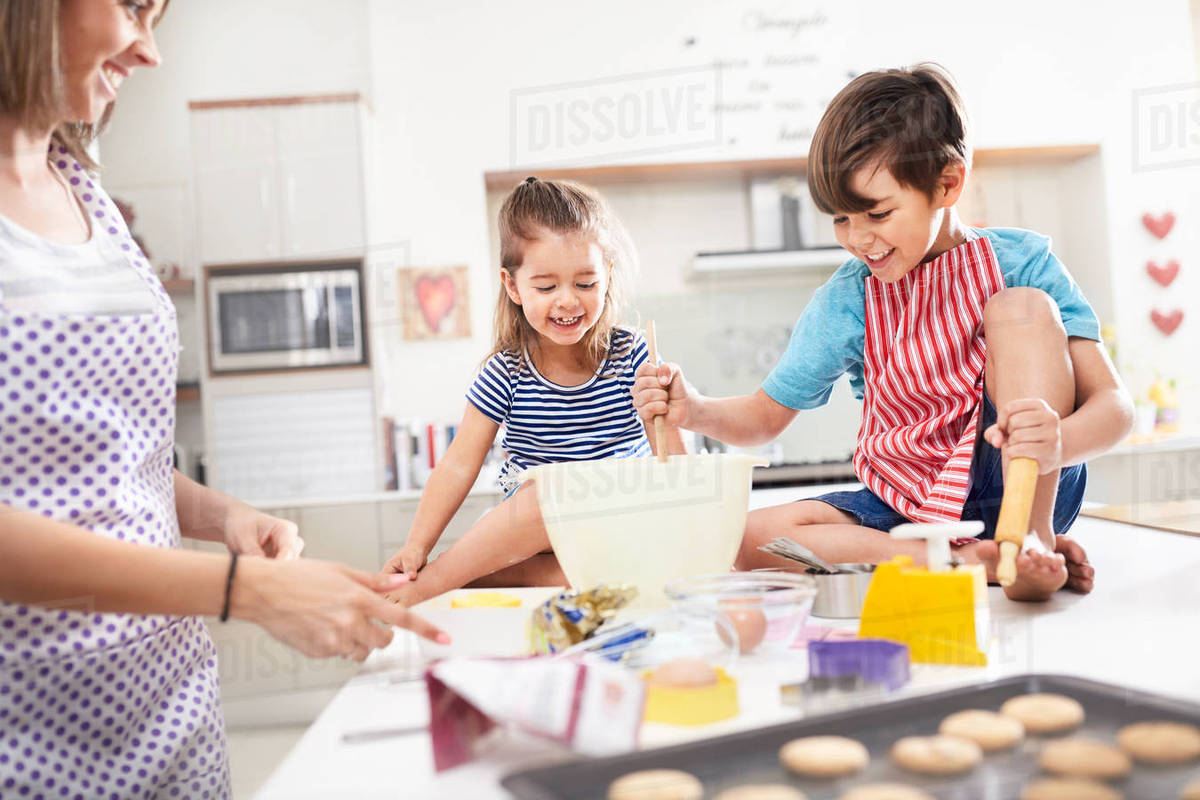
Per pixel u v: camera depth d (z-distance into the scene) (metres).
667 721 0.51
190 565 0.57
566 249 0.84
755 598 0.64
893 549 0.84
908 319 0.87
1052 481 0.78
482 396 0.87
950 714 0.49
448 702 0.48
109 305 0.70
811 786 0.43
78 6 0.60
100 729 0.67
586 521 0.74
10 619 0.63
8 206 0.69
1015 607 0.75
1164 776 0.43
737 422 0.94
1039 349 0.80
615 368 0.94
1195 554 0.90
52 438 0.65
